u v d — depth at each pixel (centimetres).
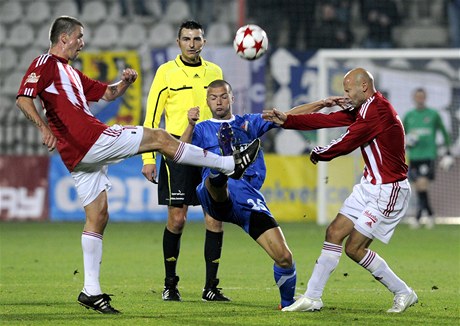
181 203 2847
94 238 2488
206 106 2970
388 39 8094
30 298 2828
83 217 6444
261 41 2980
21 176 6462
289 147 6581
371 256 2531
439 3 8206
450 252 4562
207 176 2573
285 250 2475
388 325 2306
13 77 7681
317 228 5991
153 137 2434
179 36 2958
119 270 3716
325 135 6444
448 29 8169
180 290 3106
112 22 8006
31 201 6462
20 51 7781
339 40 7931
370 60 6562
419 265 3972
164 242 2850
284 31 7906
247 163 2422
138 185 6425
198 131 2697
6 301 2756
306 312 2525
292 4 7894
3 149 7006
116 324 2297
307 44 7888
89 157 2416
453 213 6588
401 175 2505
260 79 6475
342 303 2764
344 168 6400
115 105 6366
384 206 2486
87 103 2497
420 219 6725
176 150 2425
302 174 6512
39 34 7856
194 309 2595
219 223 2838
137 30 7988
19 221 6384
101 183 2508
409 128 6206
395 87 6562
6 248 4619
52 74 2425
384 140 2473
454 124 6562
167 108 2984
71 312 2516
